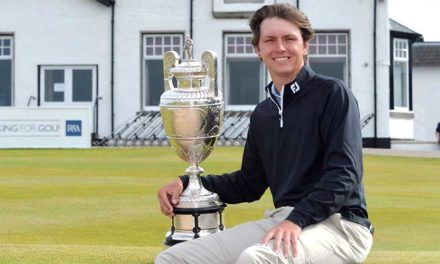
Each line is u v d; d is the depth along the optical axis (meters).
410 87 27.45
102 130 25.11
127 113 25.08
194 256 4.11
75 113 22.00
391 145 25.61
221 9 24.91
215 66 4.67
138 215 9.38
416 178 14.56
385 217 9.50
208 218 4.66
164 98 4.68
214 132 4.71
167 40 25.25
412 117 27.25
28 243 7.49
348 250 4.00
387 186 13.28
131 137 24.56
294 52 4.21
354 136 4.06
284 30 4.19
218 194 4.73
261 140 4.42
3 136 22.00
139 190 11.91
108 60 25.14
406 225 8.88
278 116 4.29
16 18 25.22
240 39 25.12
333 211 3.92
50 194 11.38
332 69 25.02
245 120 24.41
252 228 4.17
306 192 4.18
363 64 24.73
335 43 24.94
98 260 5.79
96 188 12.16
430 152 21.06
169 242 4.65
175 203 4.64
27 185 12.56
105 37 25.12
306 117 4.17
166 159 18.22
